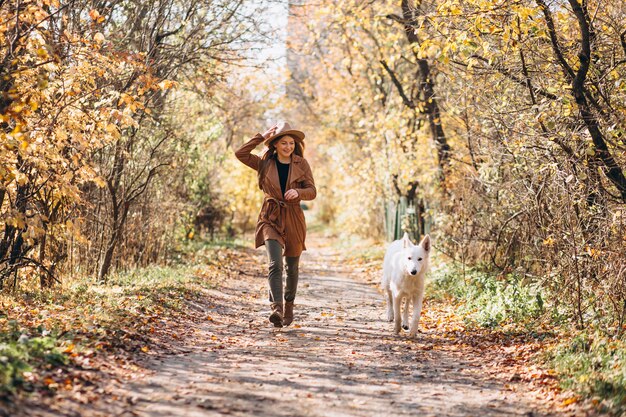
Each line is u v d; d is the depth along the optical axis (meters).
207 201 20.80
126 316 7.68
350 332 8.27
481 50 9.41
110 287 10.20
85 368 5.38
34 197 8.98
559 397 5.33
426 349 7.36
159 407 4.69
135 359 6.03
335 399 5.20
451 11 8.15
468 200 12.40
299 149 8.34
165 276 12.34
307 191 7.95
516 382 5.96
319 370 6.16
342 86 21.61
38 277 10.41
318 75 25.06
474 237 12.23
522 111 8.95
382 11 13.66
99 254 11.73
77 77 7.89
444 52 8.38
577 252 7.82
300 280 14.27
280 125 7.97
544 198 8.98
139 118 11.20
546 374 5.98
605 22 7.60
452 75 10.73
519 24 7.75
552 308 8.30
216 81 13.77
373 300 11.48
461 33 8.21
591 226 8.05
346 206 27.28
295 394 5.27
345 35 15.35
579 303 7.33
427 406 5.13
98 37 7.42
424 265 7.95
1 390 4.30
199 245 19.67
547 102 8.08
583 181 8.05
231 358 6.52
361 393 5.42
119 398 4.81
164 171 13.73
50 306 7.87
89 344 6.02
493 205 11.48
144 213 13.80
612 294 7.16
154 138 13.24
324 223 39.03
